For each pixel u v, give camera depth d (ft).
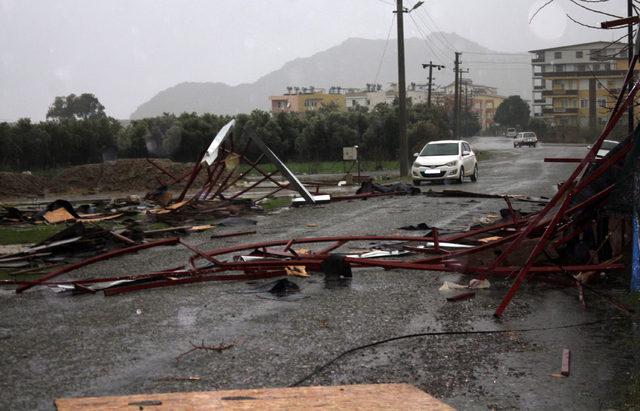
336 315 22.15
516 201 58.59
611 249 26.53
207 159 53.16
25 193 93.45
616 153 23.89
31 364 17.66
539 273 26.40
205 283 27.50
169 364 17.43
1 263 33.06
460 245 32.53
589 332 19.83
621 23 25.17
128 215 55.67
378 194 65.36
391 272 29.04
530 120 373.81
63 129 144.87
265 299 24.57
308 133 173.99
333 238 32.68
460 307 22.98
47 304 24.59
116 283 26.55
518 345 18.67
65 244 34.91
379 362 17.35
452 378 16.16
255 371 16.78
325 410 13.38
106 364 17.53
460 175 84.28
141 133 155.22
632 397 14.78
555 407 14.38
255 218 51.34
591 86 316.60
